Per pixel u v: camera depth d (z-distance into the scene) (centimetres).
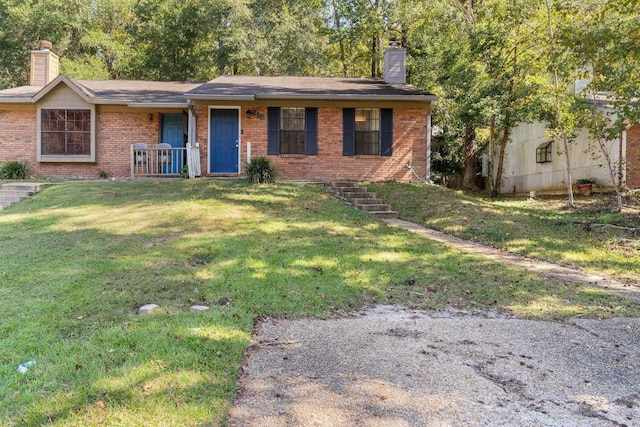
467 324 449
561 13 1168
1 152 1391
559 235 921
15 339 369
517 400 299
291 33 2250
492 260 719
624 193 1315
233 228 796
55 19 2500
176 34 2416
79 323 408
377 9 2095
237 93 1334
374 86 1495
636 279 664
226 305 471
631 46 870
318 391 302
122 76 2664
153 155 1419
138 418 258
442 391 307
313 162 1388
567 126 1334
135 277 542
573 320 473
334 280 571
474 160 2203
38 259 612
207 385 300
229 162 1391
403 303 516
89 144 1402
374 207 1091
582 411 288
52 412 264
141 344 359
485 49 1499
